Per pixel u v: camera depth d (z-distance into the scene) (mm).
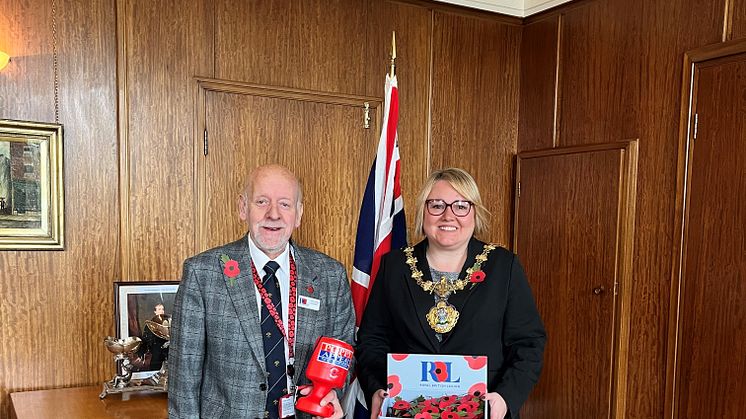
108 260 2727
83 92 2645
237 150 2979
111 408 2230
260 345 1710
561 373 3340
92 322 2703
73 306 2662
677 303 2725
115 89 2709
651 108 2867
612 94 3080
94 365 2713
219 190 2943
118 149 2723
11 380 2562
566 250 3314
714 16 2580
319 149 3197
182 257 2867
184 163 2854
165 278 2834
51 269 2613
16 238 2529
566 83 3381
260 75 3016
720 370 2527
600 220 3088
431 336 1829
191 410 1684
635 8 2943
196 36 2854
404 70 3402
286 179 1778
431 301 1873
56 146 2578
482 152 3684
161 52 2777
